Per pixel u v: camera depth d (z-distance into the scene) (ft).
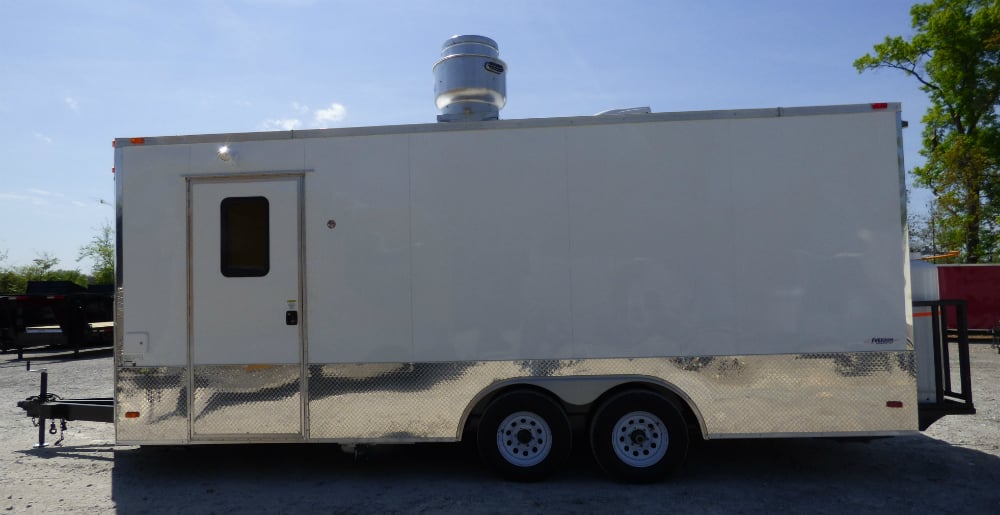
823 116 15.19
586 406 15.37
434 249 15.61
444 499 14.67
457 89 19.01
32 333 52.34
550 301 15.38
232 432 15.72
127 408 15.89
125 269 16.06
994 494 14.65
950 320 54.03
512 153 15.62
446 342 15.48
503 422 15.51
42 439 19.83
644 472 15.17
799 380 14.92
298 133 15.97
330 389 15.60
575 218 15.43
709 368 15.08
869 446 18.69
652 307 15.23
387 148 15.81
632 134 15.47
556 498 14.58
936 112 79.36
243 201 15.99
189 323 15.88
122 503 14.83
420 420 15.48
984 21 72.54
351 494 15.17
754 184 15.21
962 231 72.02
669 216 15.30
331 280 15.71
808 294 14.99
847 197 15.05
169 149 16.17
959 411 15.25
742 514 13.53
